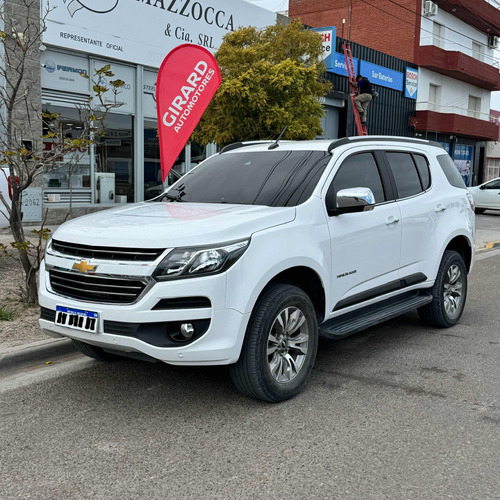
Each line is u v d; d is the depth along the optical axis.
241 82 10.80
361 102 15.65
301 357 4.07
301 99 11.36
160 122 7.31
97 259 3.60
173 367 4.71
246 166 4.98
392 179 5.19
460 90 33.16
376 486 2.89
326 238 4.20
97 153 13.66
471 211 6.24
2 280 7.32
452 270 5.98
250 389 3.79
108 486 2.90
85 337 3.60
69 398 4.06
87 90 13.29
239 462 3.14
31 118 11.88
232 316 3.50
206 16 15.79
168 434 3.49
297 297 3.92
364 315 4.79
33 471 3.06
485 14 31.98
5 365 4.60
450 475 3.00
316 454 3.23
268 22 18.00
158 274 3.41
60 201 12.93
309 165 4.62
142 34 14.15
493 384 4.37
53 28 12.18
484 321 6.42
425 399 4.05
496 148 39.28
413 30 28.47
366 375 4.56
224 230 3.59
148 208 4.48
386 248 4.89
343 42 22.78
